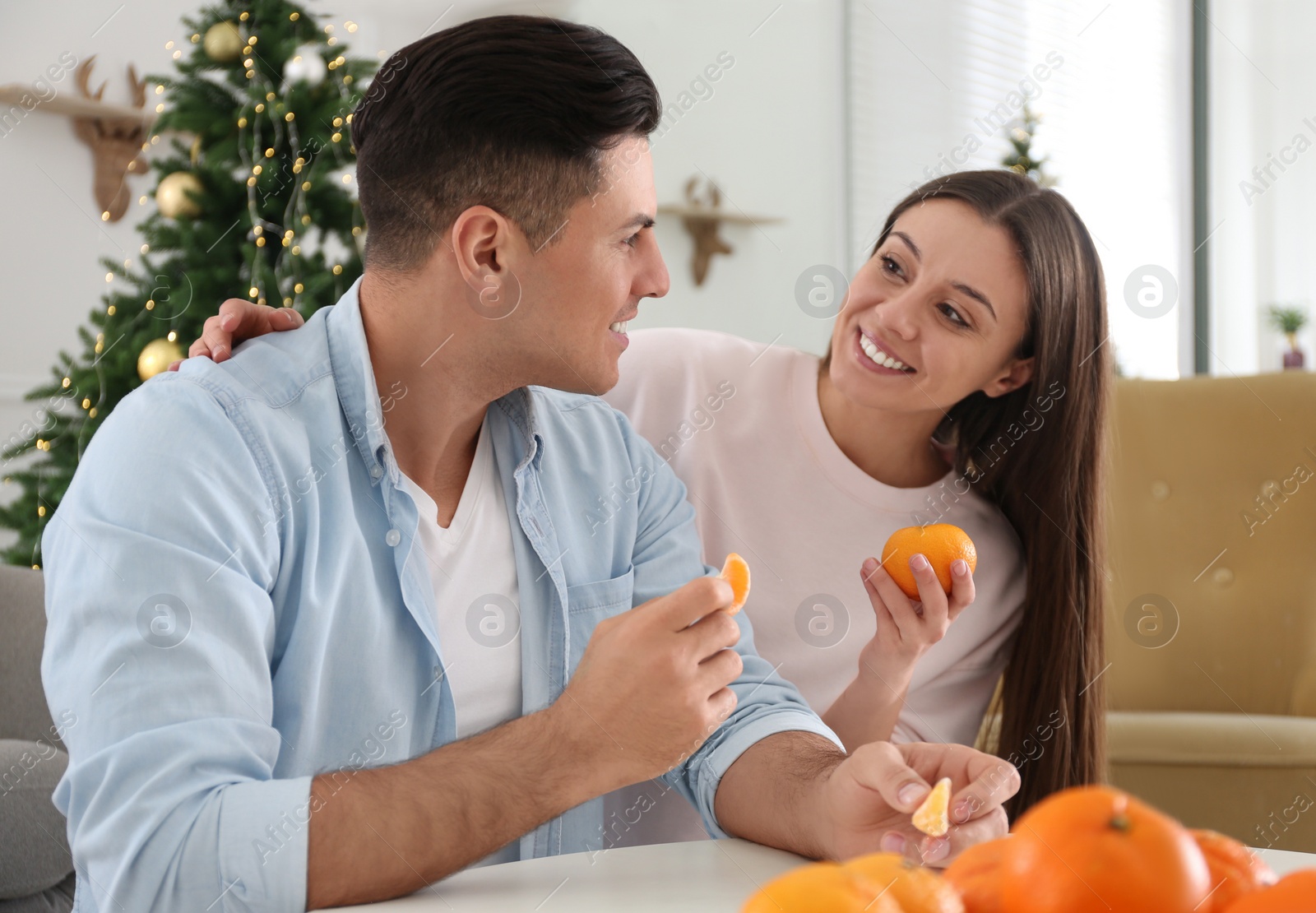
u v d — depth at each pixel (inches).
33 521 91.0
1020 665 49.6
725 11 139.5
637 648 25.7
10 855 49.8
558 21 33.5
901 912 13.8
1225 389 75.0
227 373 32.9
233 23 93.3
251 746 26.5
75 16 122.3
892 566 38.9
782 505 50.8
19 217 119.2
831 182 136.3
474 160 32.7
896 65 134.0
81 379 89.5
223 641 27.5
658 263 36.6
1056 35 127.6
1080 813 13.7
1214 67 122.6
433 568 36.1
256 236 90.2
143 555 27.1
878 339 48.4
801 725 33.5
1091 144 126.4
